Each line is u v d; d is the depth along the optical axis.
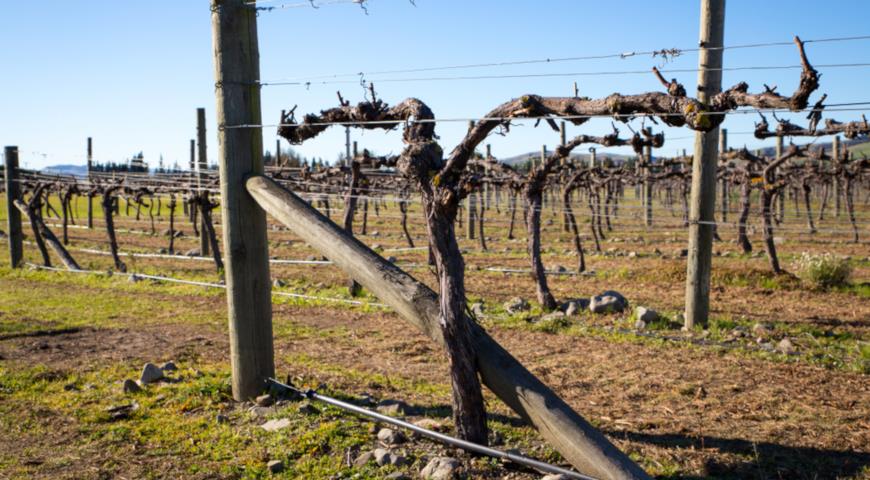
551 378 7.08
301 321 10.56
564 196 17.05
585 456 3.66
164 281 14.84
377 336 9.37
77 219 39.03
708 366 7.53
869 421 5.49
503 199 45.25
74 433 5.14
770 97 3.29
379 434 4.80
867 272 16.36
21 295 13.21
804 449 4.80
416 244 25.36
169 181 19.06
